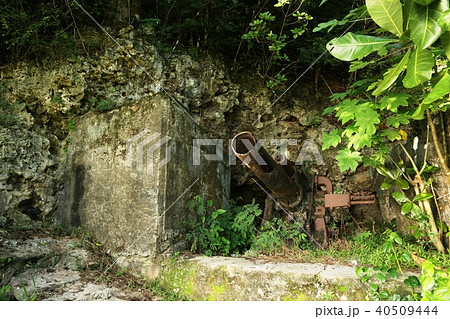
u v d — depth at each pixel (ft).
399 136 10.89
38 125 15.71
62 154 16.01
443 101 9.80
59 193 15.64
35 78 15.57
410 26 6.48
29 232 13.57
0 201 13.71
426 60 6.73
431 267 8.21
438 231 12.15
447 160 12.21
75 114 16.06
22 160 14.57
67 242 13.12
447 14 5.98
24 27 15.31
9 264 11.12
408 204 11.75
